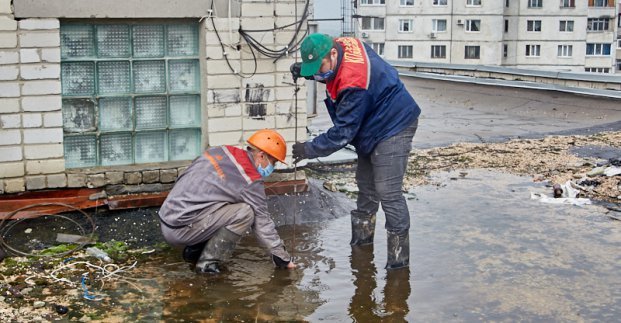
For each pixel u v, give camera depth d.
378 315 4.52
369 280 5.15
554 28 59.62
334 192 7.42
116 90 6.34
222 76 6.40
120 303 4.62
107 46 6.24
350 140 5.07
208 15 6.25
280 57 6.55
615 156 9.45
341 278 5.19
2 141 5.79
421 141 11.38
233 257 5.61
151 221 6.13
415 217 6.78
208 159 5.20
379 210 7.07
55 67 5.86
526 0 59.16
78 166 6.32
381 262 5.55
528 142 10.77
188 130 6.66
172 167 6.43
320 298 4.79
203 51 6.41
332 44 4.97
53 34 5.80
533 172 8.70
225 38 6.34
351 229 6.35
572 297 4.82
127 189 6.30
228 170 5.15
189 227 5.11
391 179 5.28
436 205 7.21
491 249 5.84
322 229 6.42
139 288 4.89
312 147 5.16
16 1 5.64
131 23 6.26
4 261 5.28
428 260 5.59
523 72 18.66
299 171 6.86
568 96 15.20
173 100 6.56
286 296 4.81
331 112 5.27
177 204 5.11
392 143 5.20
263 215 5.25
